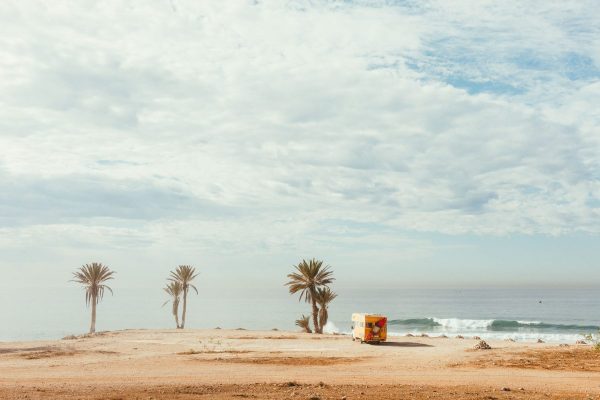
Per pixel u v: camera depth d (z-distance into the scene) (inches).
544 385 944.3
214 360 1451.8
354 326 2153.1
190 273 3417.8
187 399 761.6
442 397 786.8
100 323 7101.4
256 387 905.5
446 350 1706.4
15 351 1756.9
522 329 4530.0
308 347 1875.0
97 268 3142.2
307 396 780.6
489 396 796.0
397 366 1289.4
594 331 4296.3
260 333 2640.3
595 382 981.8
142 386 934.4
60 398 781.9
